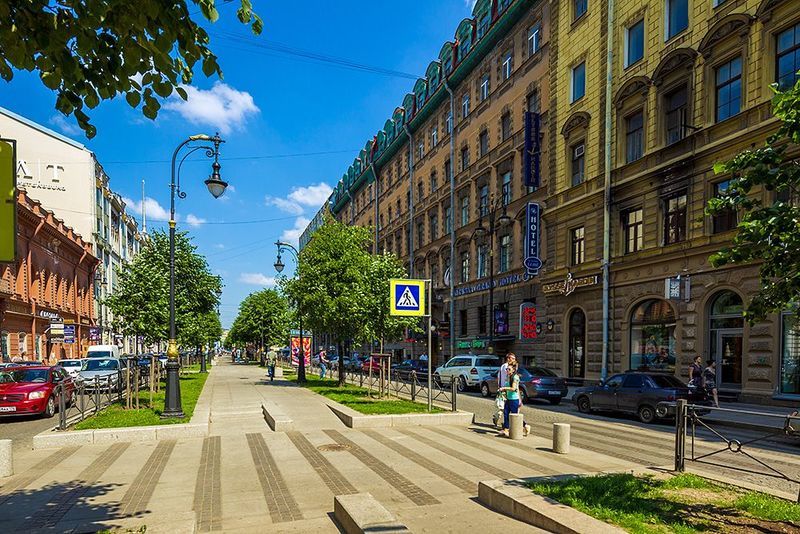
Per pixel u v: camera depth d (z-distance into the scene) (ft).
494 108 103.35
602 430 39.04
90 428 32.89
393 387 68.44
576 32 80.07
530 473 23.54
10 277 95.76
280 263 102.83
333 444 30.45
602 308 71.92
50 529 16.03
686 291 58.39
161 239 84.79
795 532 14.16
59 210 147.13
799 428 28.48
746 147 52.13
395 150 163.73
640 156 67.97
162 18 10.80
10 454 23.45
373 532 12.97
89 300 153.17
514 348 92.58
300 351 84.99
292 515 17.79
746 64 53.06
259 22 11.54
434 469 24.36
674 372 60.23
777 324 49.32
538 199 88.38
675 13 63.82
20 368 49.93
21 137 141.90
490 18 104.53
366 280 62.23
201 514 17.94
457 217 119.14
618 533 13.37
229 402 52.75
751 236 14.44
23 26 10.71
